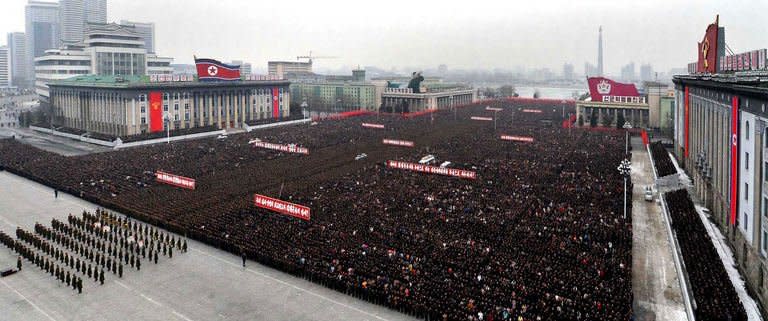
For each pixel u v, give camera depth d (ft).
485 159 443.73
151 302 192.54
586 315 166.61
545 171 389.39
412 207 287.07
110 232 260.42
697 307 167.94
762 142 195.21
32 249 243.40
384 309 187.52
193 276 215.51
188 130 634.84
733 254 234.38
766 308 181.27
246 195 323.16
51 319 179.22
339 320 179.22
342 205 292.81
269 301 193.67
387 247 227.20
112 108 619.26
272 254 228.02
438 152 487.61
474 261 209.56
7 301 192.24
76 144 568.41
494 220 261.24
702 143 331.16
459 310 174.40
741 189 222.69
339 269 208.95
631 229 252.01
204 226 263.49
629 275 196.75
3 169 420.36
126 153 471.21
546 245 226.17
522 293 182.09
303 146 521.65
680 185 355.36
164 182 355.56
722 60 327.88
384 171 392.06
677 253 225.15
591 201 300.81
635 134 643.45
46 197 335.06
